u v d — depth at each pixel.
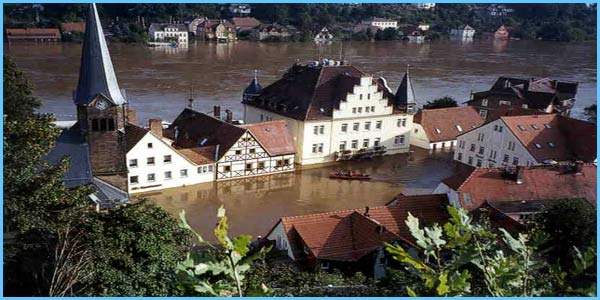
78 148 39.09
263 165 55.38
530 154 55.00
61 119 73.25
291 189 52.09
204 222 43.31
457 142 62.47
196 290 9.61
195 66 123.38
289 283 21.47
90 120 39.00
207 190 50.78
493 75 122.06
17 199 22.78
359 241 33.03
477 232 11.59
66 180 36.94
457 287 10.04
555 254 27.72
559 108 81.56
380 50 165.75
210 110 82.00
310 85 61.38
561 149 56.47
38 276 22.80
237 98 90.75
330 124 59.72
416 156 64.25
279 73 116.19
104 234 23.50
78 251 22.70
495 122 58.03
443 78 116.25
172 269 23.59
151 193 49.34
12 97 41.53
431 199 37.34
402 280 15.76
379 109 62.09
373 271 32.09
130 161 48.19
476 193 39.22
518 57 153.62
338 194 51.34
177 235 26.11
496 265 11.23
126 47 157.62
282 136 57.06
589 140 56.28
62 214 23.38
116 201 30.08
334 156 60.81
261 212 46.19
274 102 62.41
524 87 83.44
